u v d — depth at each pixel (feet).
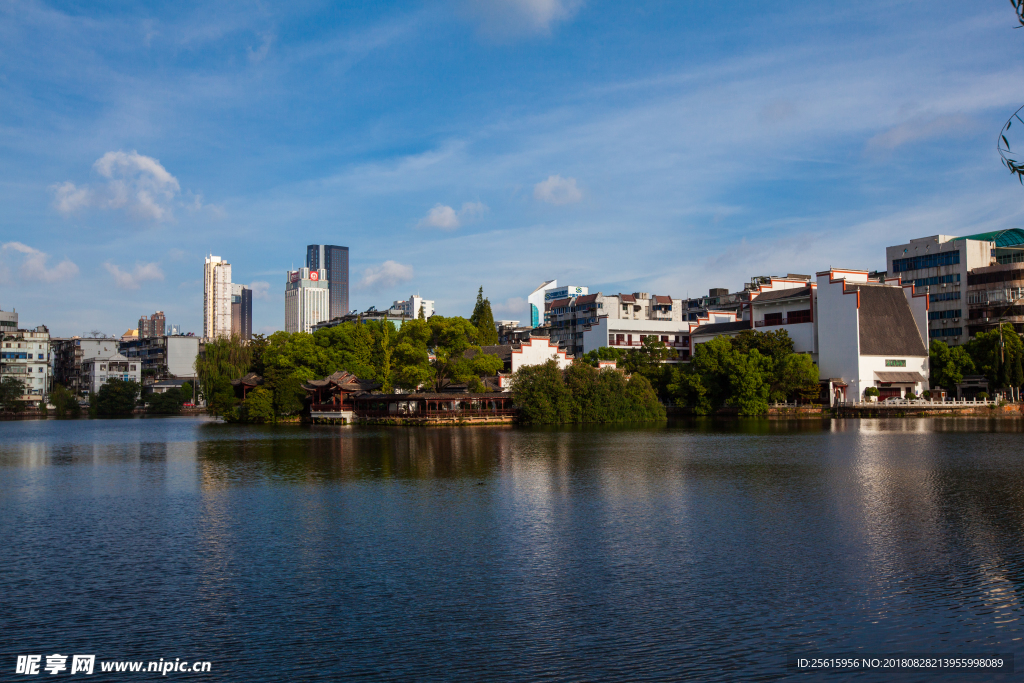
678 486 182.91
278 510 157.17
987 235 618.85
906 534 129.29
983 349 492.13
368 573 110.22
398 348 462.19
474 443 304.50
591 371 446.19
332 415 465.47
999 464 216.74
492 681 75.36
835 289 508.94
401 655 81.51
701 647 82.64
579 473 207.72
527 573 109.40
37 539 132.98
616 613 92.89
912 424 398.83
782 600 96.48
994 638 84.12
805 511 150.00
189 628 89.61
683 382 499.10
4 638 87.04
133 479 208.23
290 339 524.93
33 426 522.88
